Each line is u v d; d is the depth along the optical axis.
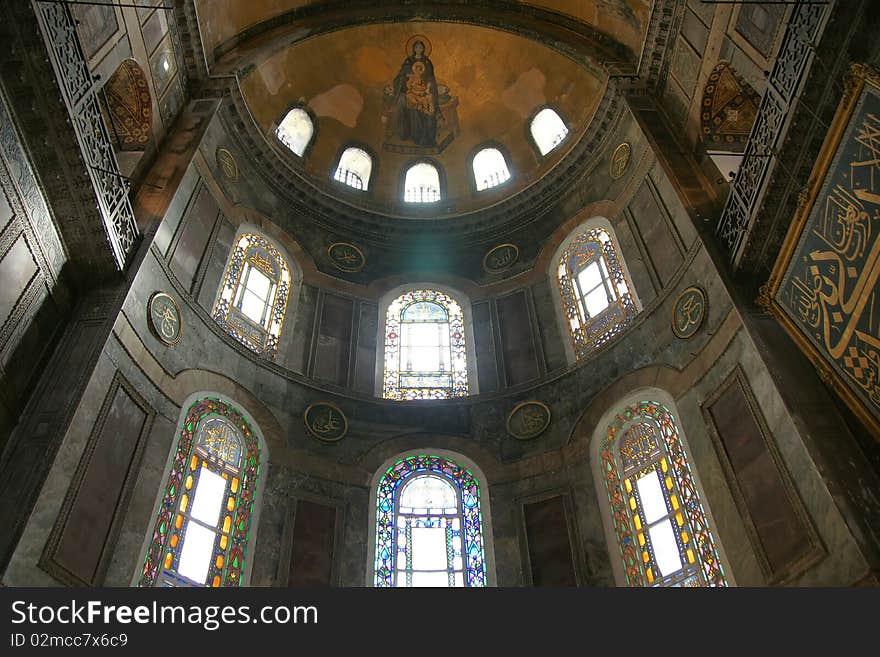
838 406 7.88
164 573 8.59
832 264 7.29
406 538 10.86
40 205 8.42
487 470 11.52
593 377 11.72
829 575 6.89
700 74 12.20
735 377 9.09
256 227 13.91
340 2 17.20
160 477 9.05
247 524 10.00
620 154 13.88
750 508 8.27
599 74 15.20
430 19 16.91
